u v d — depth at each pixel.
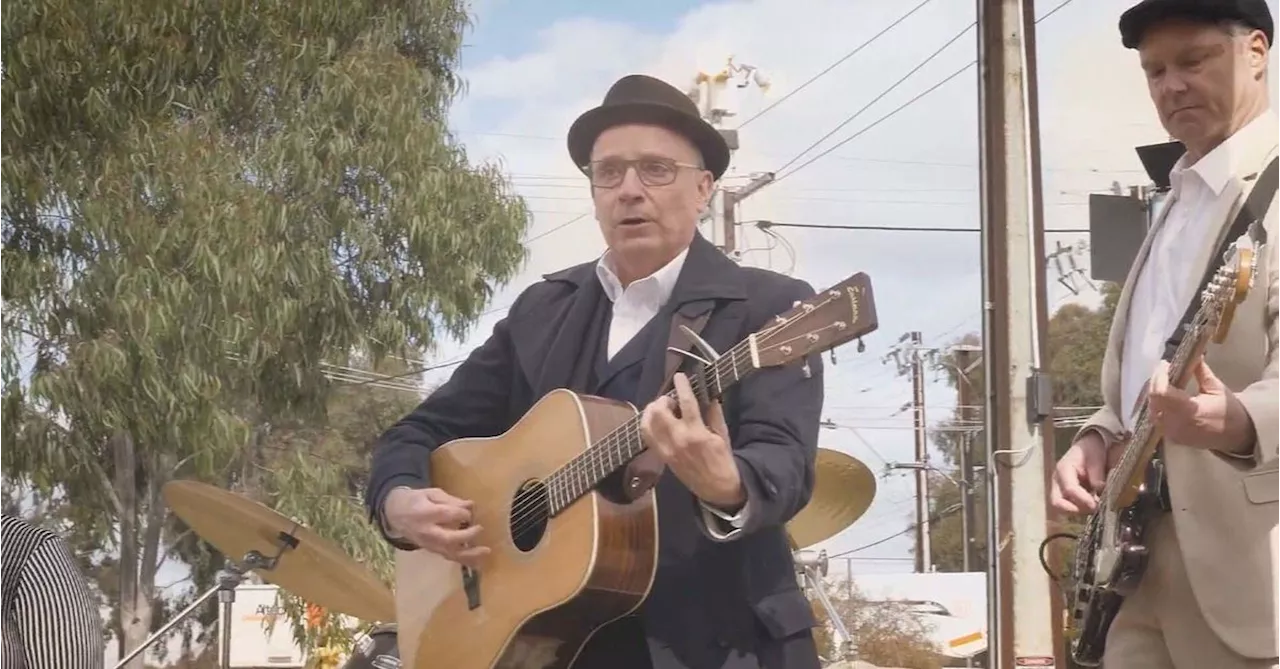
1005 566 6.73
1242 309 2.60
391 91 11.17
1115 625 2.88
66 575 2.82
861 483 5.75
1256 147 2.73
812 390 2.78
